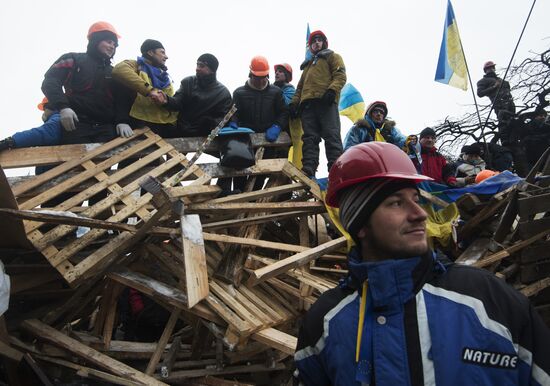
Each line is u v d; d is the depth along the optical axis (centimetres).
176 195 464
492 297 126
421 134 702
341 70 602
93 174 481
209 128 584
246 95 616
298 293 461
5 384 425
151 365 428
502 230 514
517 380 119
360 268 136
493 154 905
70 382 422
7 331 420
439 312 127
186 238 403
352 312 138
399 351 125
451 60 934
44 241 408
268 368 447
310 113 616
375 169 139
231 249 470
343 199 147
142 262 473
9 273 428
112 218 443
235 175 554
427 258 135
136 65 558
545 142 911
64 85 533
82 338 443
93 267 408
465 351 121
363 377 128
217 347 445
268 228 586
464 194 572
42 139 500
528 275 491
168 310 511
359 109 814
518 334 123
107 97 547
